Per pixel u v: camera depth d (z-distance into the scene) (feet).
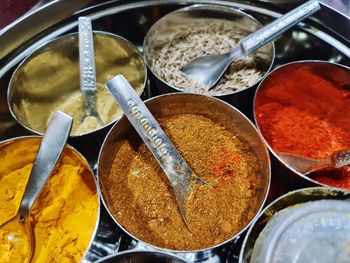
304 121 0.54
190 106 0.50
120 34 0.61
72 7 0.56
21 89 0.52
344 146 0.52
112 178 0.46
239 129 0.48
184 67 0.58
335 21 0.55
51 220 0.45
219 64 0.56
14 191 0.47
